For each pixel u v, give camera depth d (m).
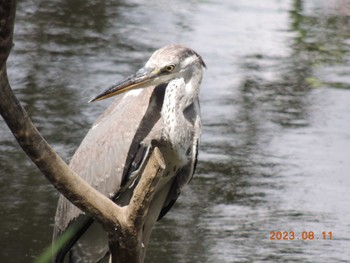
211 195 11.33
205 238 10.26
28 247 9.90
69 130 12.62
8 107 4.77
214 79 14.74
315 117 13.61
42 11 17.84
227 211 10.94
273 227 10.57
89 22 17.33
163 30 17.02
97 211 5.66
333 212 10.97
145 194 5.64
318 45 16.66
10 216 10.58
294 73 15.27
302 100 14.20
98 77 14.41
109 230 5.84
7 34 4.27
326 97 14.34
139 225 5.82
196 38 16.61
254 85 14.62
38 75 14.42
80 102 13.52
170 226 10.52
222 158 12.22
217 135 12.84
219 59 15.62
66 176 5.37
